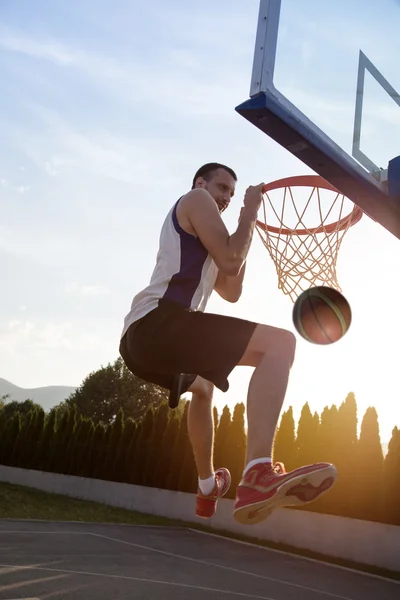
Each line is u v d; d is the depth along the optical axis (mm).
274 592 7324
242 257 1993
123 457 17031
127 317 2154
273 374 1882
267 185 4047
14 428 22219
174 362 1972
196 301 2064
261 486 1769
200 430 2400
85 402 36562
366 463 11227
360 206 3594
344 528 11055
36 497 17031
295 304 2104
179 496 14734
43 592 6070
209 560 9344
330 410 12508
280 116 2773
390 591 8141
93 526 12242
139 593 6434
